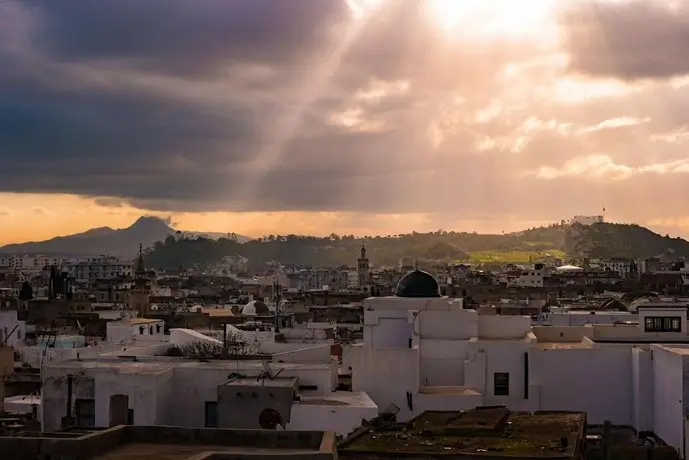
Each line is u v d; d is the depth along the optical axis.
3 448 26.03
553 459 36.47
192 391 58.19
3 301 166.25
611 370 68.31
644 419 66.06
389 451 38.03
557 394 68.50
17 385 75.81
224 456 24.73
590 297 188.12
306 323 140.25
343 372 71.44
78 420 56.56
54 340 104.62
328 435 27.61
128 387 56.34
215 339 82.94
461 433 42.34
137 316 147.25
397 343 72.69
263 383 56.31
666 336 75.38
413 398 64.50
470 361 68.75
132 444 27.89
